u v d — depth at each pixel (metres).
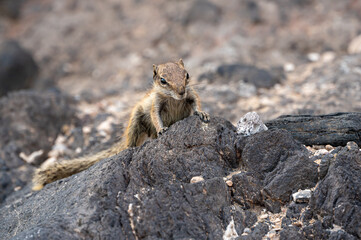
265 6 25.52
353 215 6.24
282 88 16.28
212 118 8.23
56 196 7.90
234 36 23.28
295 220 6.64
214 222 6.49
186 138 7.69
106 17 27.83
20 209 8.47
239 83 16.67
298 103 14.09
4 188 12.02
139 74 22.05
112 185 7.00
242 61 19.66
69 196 7.32
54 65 24.97
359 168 6.73
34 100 14.65
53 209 7.37
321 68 17.64
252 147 7.43
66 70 24.41
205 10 25.39
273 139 7.45
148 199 6.58
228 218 6.60
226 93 15.78
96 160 10.04
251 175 7.15
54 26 27.89
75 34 26.86
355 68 16.58
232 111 14.35
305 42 21.73
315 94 14.73
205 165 7.36
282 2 25.80
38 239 6.20
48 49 26.11
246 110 14.24
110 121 14.36
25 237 6.24
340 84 15.17
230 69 17.50
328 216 6.38
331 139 8.11
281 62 19.58
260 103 14.70
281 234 6.34
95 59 24.73
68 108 15.03
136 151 7.72
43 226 6.42
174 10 26.52
